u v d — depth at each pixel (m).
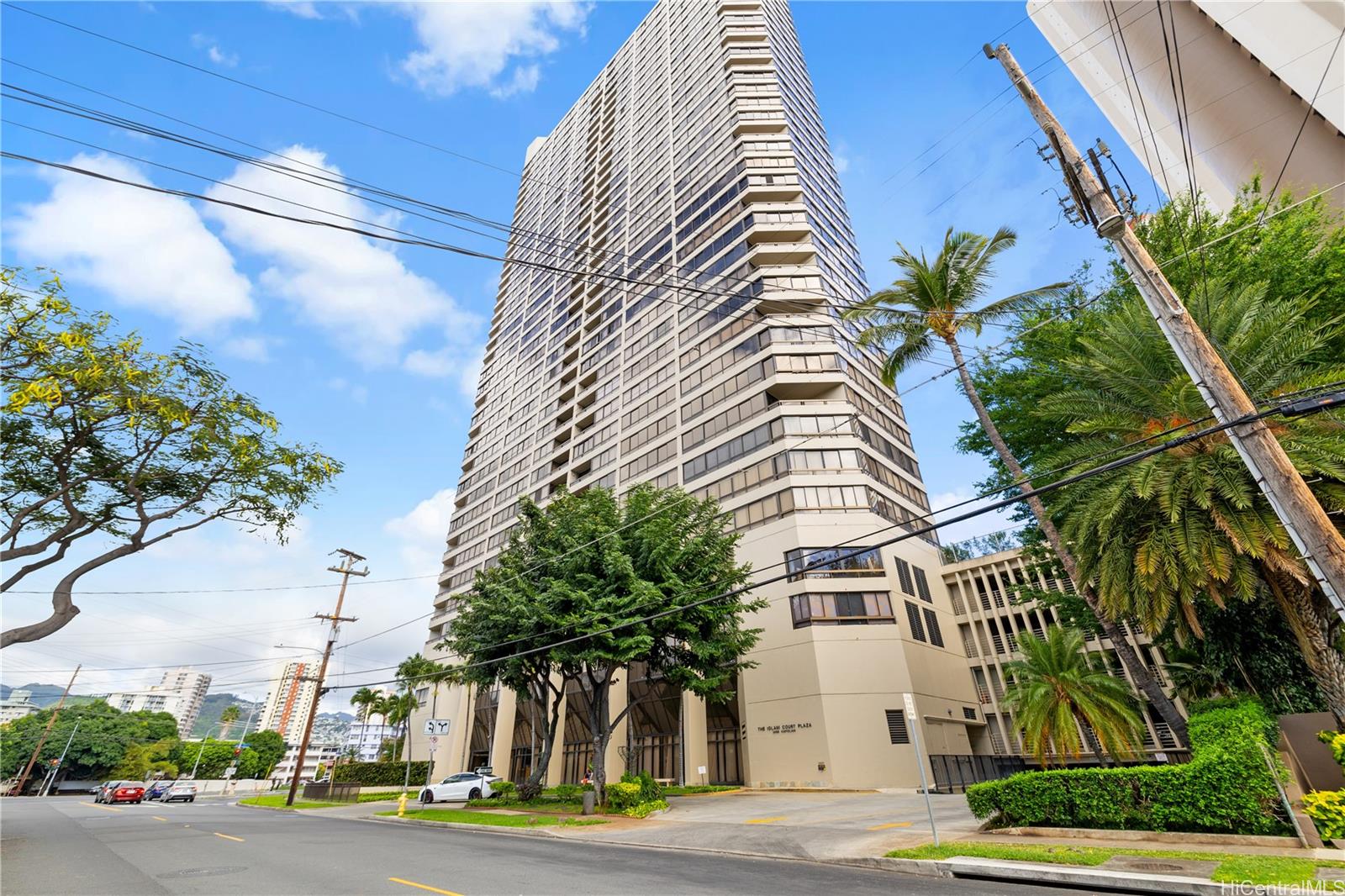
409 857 11.57
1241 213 19.06
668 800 24.00
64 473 12.80
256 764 98.81
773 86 52.69
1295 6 30.20
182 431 13.11
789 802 21.88
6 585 12.41
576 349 57.59
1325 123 29.83
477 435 72.06
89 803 41.38
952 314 19.67
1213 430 7.95
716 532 24.38
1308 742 11.77
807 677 28.81
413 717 57.41
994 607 36.59
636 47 75.25
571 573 22.12
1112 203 10.54
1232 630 13.55
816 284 39.91
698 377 42.03
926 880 9.19
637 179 61.56
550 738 24.95
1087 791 11.62
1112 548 12.77
